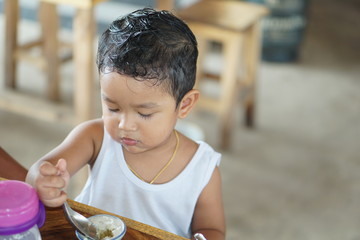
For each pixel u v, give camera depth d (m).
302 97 3.09
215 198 0.94
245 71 2.57
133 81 0.71
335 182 2.29
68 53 2.71
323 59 3.67
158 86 0.73
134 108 0.74
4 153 0.91
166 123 0.77
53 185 0.63
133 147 0.79
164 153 0.91
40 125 2.51
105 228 0.65
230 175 2.28
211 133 2.61
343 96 3.14
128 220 0.70
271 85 3.21
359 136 2.69
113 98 0.73
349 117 2.88
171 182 0.90
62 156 0.86
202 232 0.92
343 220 2.04
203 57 2.61
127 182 0.91
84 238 0.64
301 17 3.47
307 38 3.97
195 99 0.83
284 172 2.34
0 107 2.62
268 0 3.39
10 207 0.52
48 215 0.70
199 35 2.27
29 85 2.87
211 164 0.92
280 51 3.54
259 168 2.35
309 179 2.30
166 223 0.93
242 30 2.20
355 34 4.10
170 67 0.73
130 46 0.72
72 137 0.91
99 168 0.92
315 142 2.61
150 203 0.91
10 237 0.53
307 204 2.12
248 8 2.41
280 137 2.63
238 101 2.44
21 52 2.71
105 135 0.92
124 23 0.77
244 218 2.01
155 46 0.73
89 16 1.99
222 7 2.40
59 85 2.69
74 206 0.72
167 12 0.81
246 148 2.51
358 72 3.51
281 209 2.08
